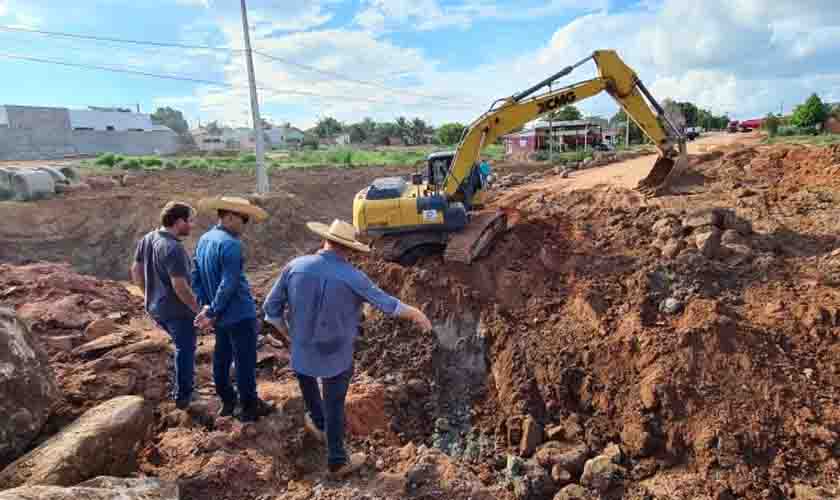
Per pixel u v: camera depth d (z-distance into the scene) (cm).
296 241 2034
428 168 1138
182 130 12556
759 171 1455
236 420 544
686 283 812
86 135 5534
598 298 820
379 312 899
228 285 466
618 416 675
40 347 478
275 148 7944
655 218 1069
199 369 679
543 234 1079
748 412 603
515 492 600
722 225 972
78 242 1883
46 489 328
